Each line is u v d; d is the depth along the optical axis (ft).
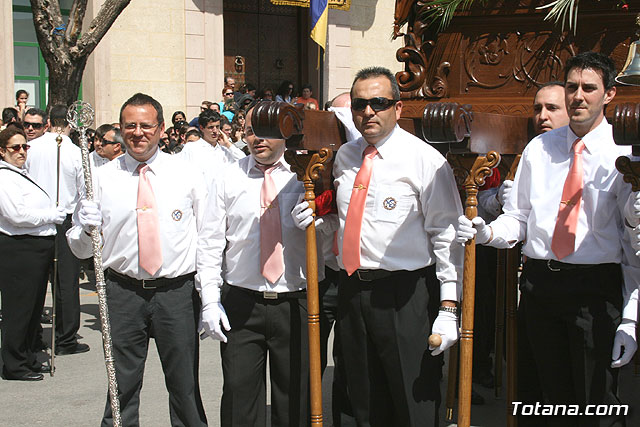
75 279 22.58
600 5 15.19
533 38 15.75
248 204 12.59
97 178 13.39
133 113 12.98
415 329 11.68
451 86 16.26
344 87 53.83
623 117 9.58
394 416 12.48
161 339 13.23
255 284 12.51
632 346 11.02
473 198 11.10
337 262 13.03
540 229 11.57
